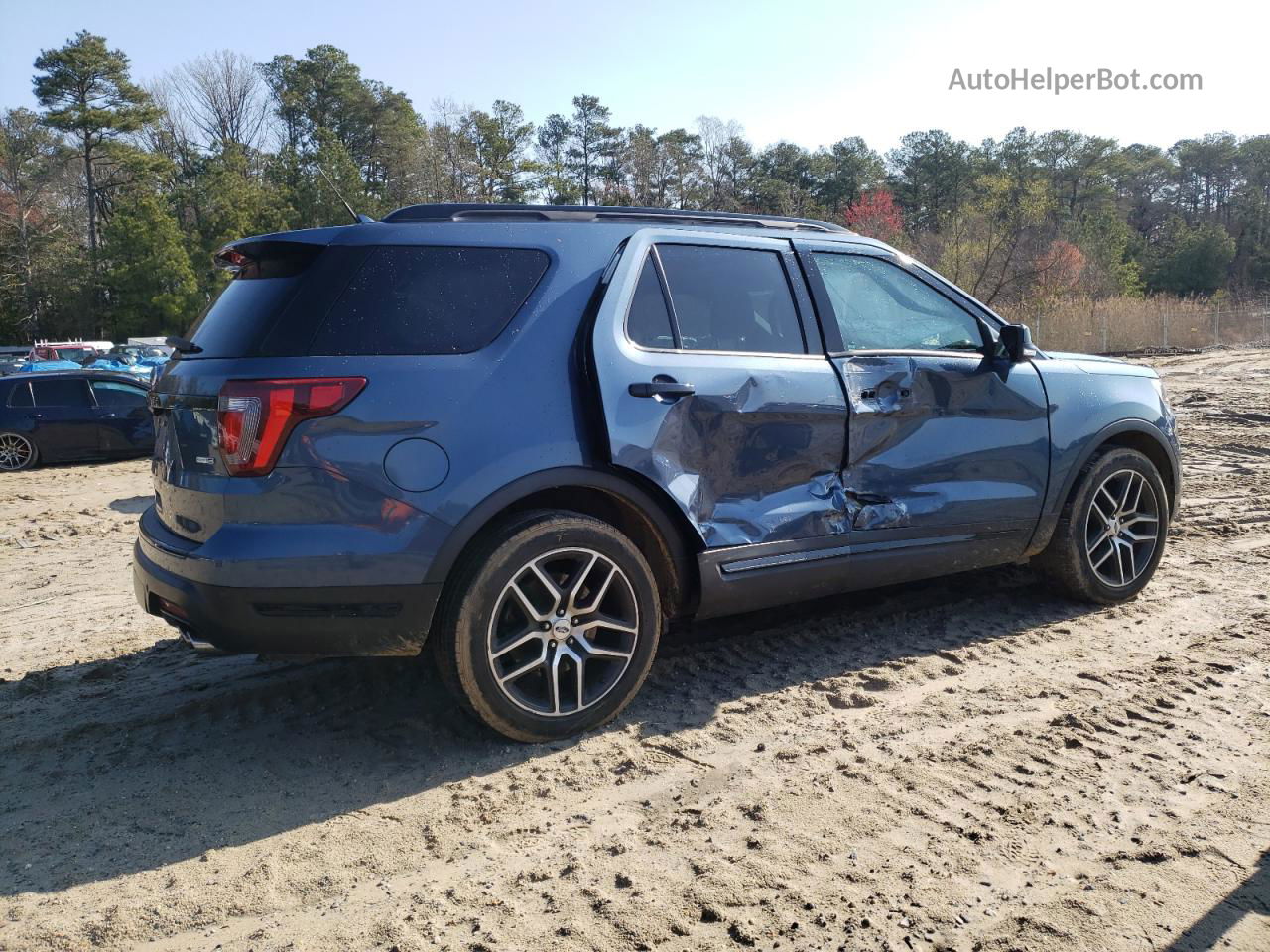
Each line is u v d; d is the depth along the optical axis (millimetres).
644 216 3715
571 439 3262
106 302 69062
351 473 2977
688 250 3693
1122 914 2309
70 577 6422
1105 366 4824
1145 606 4715
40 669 4305
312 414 2953
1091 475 4566
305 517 2963
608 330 3371
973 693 3680
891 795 2906
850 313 4031
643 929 2289
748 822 2770
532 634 3244
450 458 3074
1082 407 4551
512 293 3320
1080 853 2580
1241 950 2174
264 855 2664
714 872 2520
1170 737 3271
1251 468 8789
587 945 2232
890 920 2297
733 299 3738
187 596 3016
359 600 2992
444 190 80625
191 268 65062
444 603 3145
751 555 3611
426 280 3225
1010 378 4324
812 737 3328
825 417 3777
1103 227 72125
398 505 3010
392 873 2570
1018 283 38469
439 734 3418
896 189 102062
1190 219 112188
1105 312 36344
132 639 4766
